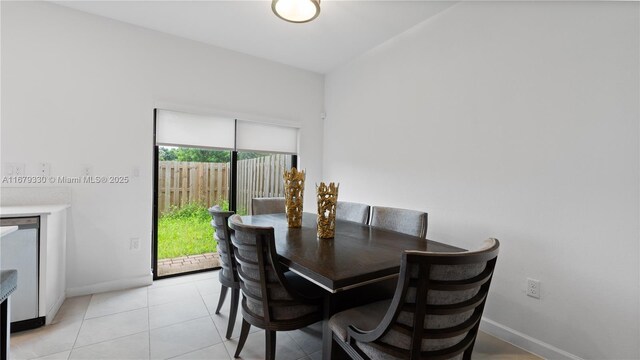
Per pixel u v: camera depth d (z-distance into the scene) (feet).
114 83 9.00
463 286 3.22
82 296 8.52
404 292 3.17
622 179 5.26
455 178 8.07
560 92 6.03
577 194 5.79
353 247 5.32
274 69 12.11
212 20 9.02
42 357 5.74
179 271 10.57
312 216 8.93
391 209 7.54
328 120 13.32
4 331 3.42
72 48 8.43
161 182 10.44
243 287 5.28
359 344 3.99
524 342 6.48
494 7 7.17
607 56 5.43
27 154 7.93
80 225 8.57
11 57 7.75
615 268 5.33
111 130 8.96
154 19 8.98
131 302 8.24
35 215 6.70
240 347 5.81
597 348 5.52
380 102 10.58
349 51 11.11
